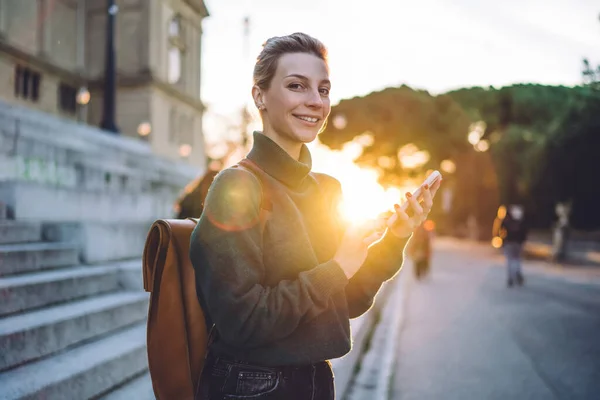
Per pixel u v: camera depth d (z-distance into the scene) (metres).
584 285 12.29
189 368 1.48
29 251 3.97
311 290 1.26
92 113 26.41
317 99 1.45
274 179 1.43
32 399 2.37
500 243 12.36
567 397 4.23
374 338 6.40
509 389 4.43
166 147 27.47
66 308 3.51
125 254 5.32
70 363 2.84
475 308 8.80
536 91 34.78
